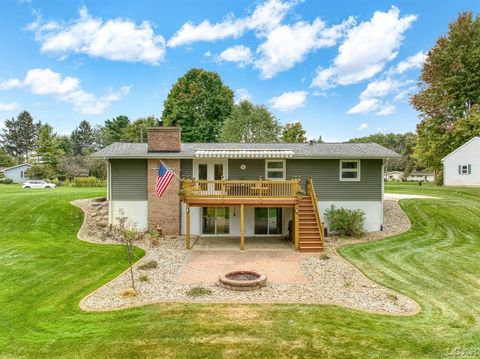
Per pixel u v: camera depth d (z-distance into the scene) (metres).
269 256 19.17
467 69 48.53
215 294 12.78
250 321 10.20
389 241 21.95
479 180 45.50
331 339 9.08
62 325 10.09
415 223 25.91
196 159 25.23
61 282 14.02
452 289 13.23
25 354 8.44
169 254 19.52
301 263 17.58
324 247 20.86
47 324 10.17
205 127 64.19
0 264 16.25
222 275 14.38
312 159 25.25
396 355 8.30
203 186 25.06
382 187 25.17
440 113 50.75
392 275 15.09
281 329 9.63
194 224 25.19
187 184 21.67
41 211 27.73
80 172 74.31
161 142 25.38
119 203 25.14
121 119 104.56
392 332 9.52
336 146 27.86
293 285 13.92
